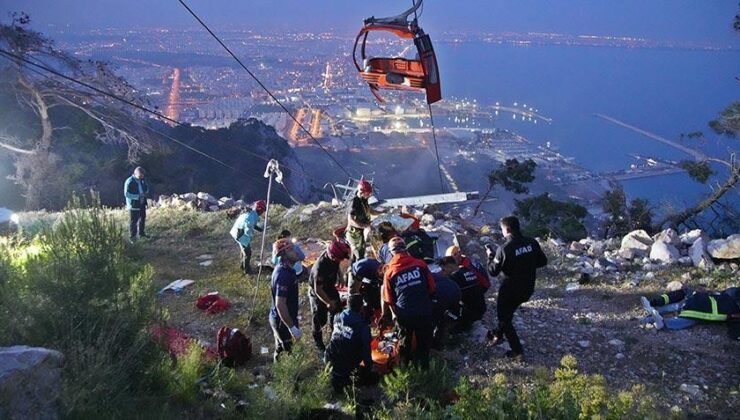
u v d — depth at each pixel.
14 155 31.17
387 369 7.12
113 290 6.88
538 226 20.28
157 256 12.87
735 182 22.92
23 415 5.11
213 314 9.62
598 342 8.19
